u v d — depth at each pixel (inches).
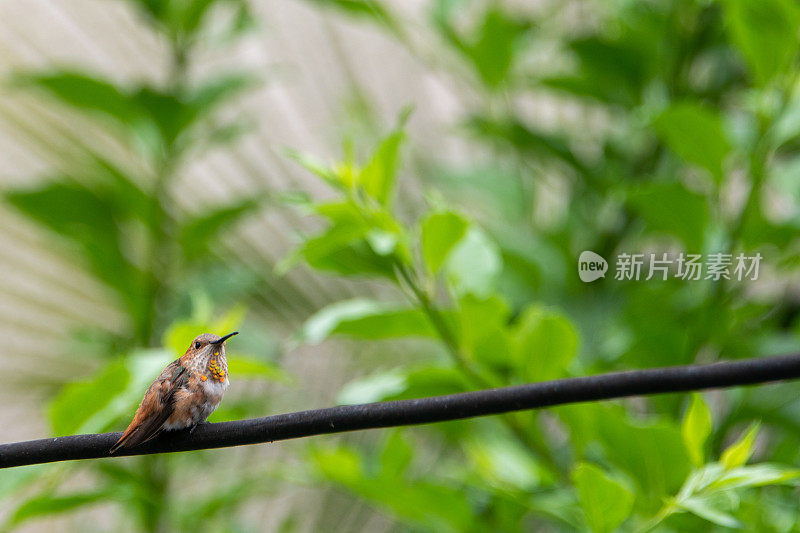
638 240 124.3
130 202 125.6
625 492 100.5
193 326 105.9
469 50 122.7
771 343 112.5
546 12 143.5
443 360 134.4
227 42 132.0
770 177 111.3
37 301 142.6
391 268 104.4
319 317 105.0
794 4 107.1
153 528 117.3
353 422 96.3
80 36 141.9
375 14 120.4
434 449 134.6
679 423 109.7
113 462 115.3
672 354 110.7
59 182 121.3
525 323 104.4
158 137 125.3
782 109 109.3
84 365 145.3
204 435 97.8
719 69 129.7
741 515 105.1
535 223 129.7
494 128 127.1
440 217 102.3
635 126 112.1
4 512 113.3
